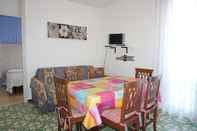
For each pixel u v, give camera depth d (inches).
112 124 84.4
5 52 215.3
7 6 174.4
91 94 84.4
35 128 109.2
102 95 84.3
